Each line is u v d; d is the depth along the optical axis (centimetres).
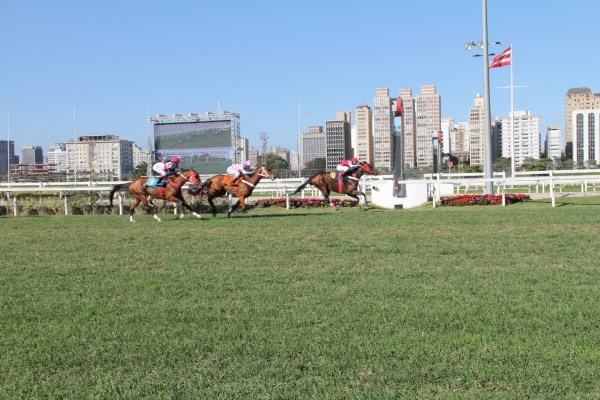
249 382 453
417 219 1425
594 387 427
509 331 549
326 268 853
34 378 474
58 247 1122
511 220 1346
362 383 446
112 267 906
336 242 1088
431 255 936
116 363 499
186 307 660
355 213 1697
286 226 1350
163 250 1059
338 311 627
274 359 497
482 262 870
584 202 1948
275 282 772
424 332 552
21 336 571
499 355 488
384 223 1356
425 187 2161
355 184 1842
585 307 616
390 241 1087
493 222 1323
